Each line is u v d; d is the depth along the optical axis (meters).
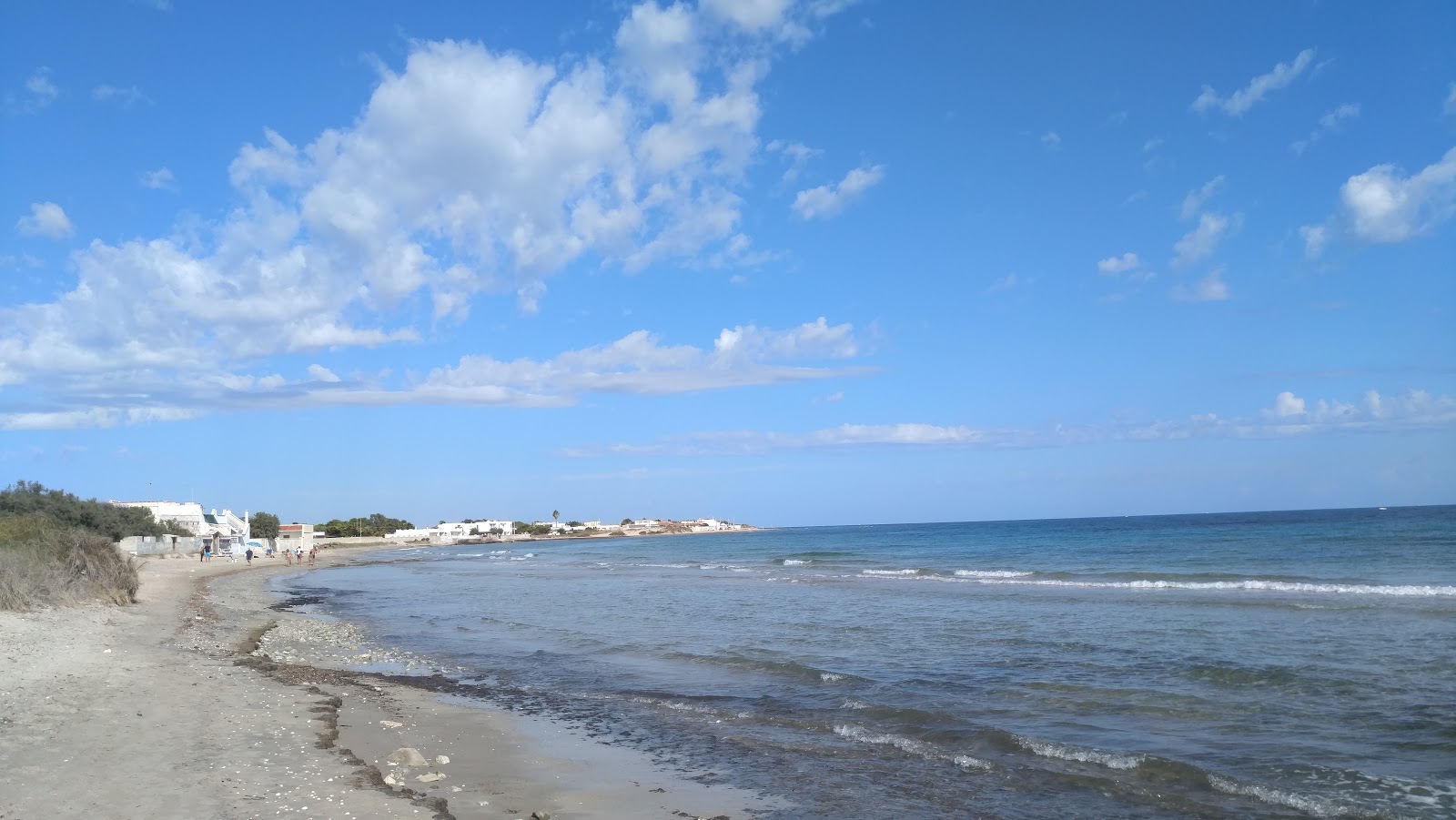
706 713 14.48
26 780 8.98
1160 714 13.40
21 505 64.81
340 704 14.80
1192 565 46.38
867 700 15.01
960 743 12.19
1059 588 36.25
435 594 44.69
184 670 17.09
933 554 71.44
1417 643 18.64
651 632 25.39
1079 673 16.69
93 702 13.07
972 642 21.08
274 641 24.20
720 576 53.06
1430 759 10.70
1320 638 19.88
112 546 33.03
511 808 9.48
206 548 86.12
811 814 9.39
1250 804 9.38
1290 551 54.50
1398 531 72.88
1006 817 9.18
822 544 120.19
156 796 8.66
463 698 16.06
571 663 20.12
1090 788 10.03
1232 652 18.41
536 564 82.56
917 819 9.19
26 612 23.22
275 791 9.08
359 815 8.45
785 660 19.27
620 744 12.52
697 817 9.27
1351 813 8.94
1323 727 12.27
